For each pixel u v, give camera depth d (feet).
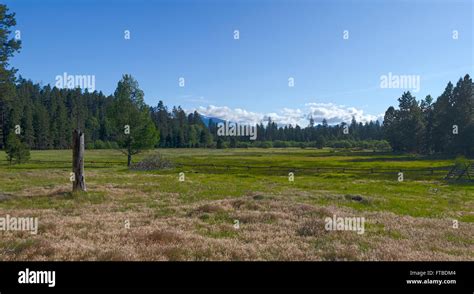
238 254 31.17
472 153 322.55
